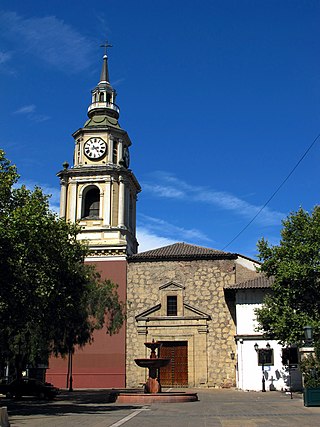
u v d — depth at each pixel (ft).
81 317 141.90
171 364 154.92
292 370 138.92
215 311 157.17
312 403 85.30
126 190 174.40
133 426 59.26
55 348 141.28
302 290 116.98
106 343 156.66
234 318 155.84
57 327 128.26
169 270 162.61
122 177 172.76
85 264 162.50
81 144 177.88
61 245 110.52
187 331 156.04
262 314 121.19
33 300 93.81
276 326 114.83
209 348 153.99
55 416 72.43
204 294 159.22
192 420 65.77
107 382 153.58
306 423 61.16
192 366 152.87
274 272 123.03
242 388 140.15
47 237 97.96
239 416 70.64
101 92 186.39
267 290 147.02
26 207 91.45
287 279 117.29
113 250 164.55
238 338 144.25
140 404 94.84
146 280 162.20
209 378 151.33
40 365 165.78
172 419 67.15
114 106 185.98
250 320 145.79
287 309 115.44
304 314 114.52
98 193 174.70
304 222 120.88
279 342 120.47
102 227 167.02
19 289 90.48
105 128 177.17
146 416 71.61
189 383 151.64
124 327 158.10
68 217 170.50
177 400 98.07
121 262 163.84
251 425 59.52
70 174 173.78
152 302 160.35
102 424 61.46
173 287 160.56
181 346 156.25
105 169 171.32
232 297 157.69
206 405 90.79
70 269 113.29
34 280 92.63
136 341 157.28
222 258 161.79
